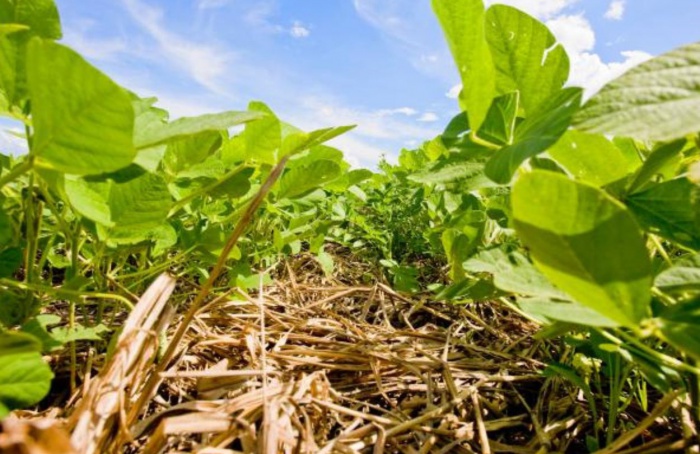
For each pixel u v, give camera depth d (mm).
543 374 898
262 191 641
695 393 604
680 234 577
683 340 359
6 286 744
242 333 1076
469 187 617
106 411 562
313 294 1787
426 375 1068
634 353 596
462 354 1219
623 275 356
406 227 2627
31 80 389
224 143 992
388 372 1068
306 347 1151
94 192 648
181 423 589
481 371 1131
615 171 565
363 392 993
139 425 650
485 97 549
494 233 1112
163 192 667
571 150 575
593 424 887
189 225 1220
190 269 1213
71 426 541
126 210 663
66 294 665
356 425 842
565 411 940
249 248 1589
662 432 823
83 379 843
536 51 635
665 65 416
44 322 656
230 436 617
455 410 943
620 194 623
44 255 784
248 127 853
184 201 867
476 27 500
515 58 644
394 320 1623
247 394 738
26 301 734
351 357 1071
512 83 654
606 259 353
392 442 804
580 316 443
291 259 2326
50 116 405
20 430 301
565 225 349
